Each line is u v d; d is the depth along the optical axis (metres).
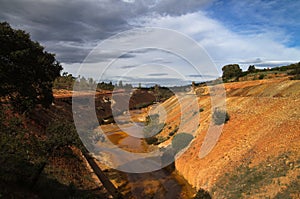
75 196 11.06
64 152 16.67
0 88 11.89
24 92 13.43
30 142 15.59
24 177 9.63
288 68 44.97
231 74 52.19
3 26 12.09
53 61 19.50
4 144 13.31
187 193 15.64
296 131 14.38
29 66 13.82
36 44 17.83
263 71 47.91
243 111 22.61
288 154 12.88
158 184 16.88
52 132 16.67
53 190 10.59
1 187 8.12
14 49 12.39
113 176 18.06
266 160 13.58
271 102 21.38
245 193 12.28
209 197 13.77
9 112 17.78
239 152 16.08
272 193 11.16
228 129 20.53
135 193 15.70
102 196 13.40
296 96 20.36
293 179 11.08
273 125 16.89
